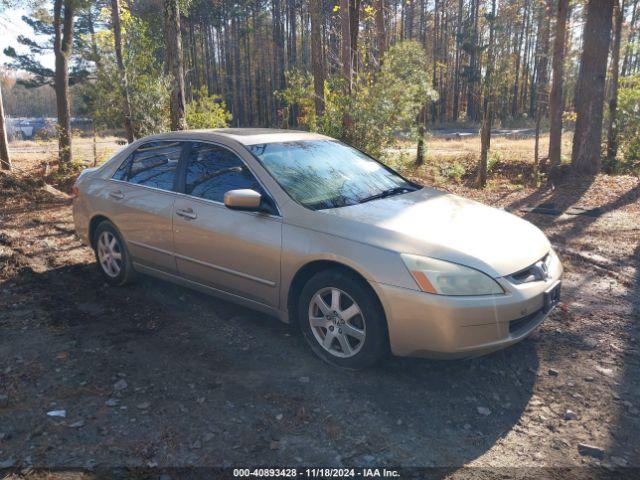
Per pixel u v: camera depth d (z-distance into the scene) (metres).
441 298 3.29
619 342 4.29
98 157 17.41
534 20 51.84
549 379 3.72
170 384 3.58
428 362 3.91
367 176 4.68
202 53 63.78
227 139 4.55
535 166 15.30
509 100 60.09
